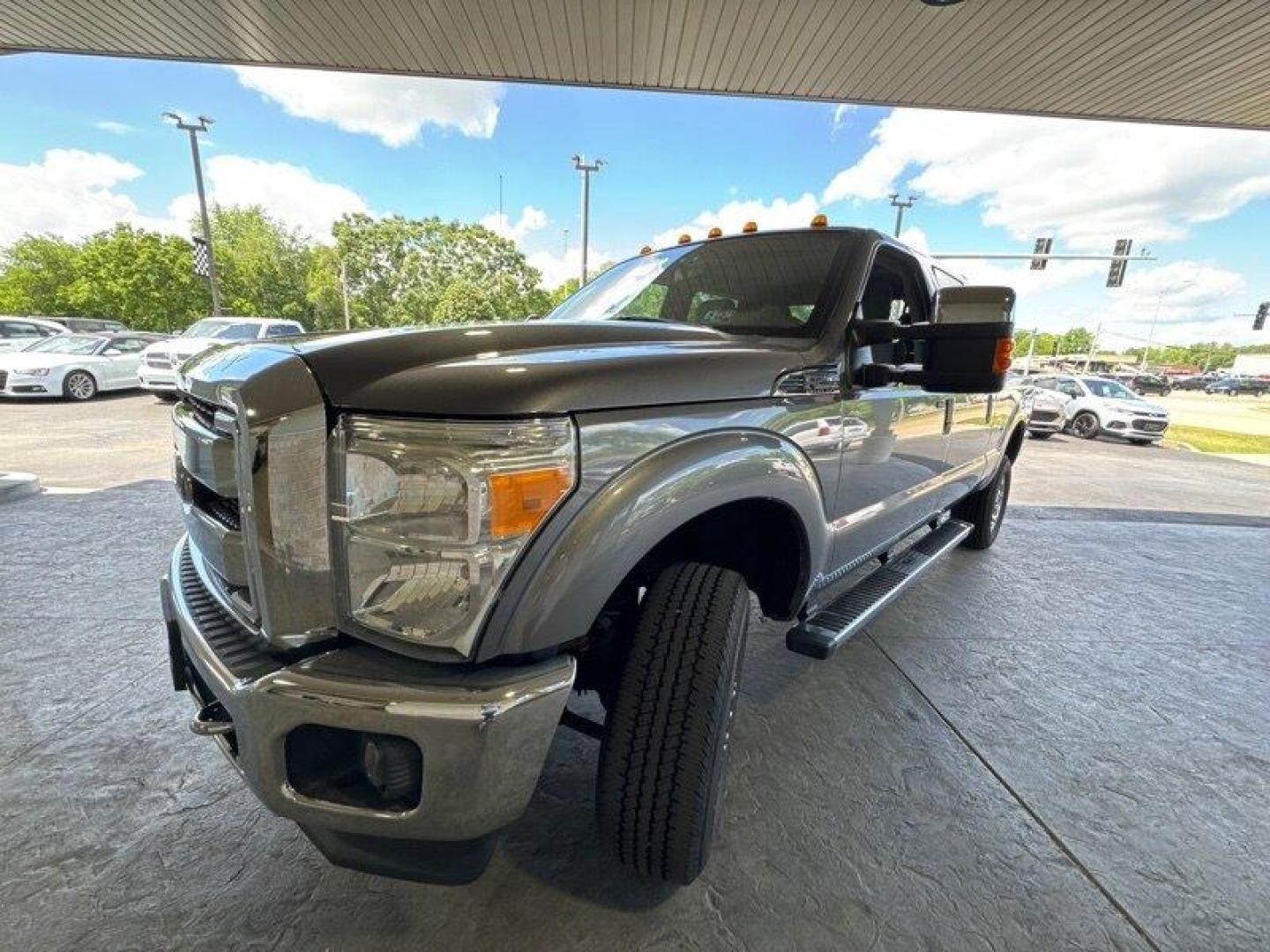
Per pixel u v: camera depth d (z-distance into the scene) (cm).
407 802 103
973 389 160
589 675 157
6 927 132
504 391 104
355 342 112
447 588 100
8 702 215
